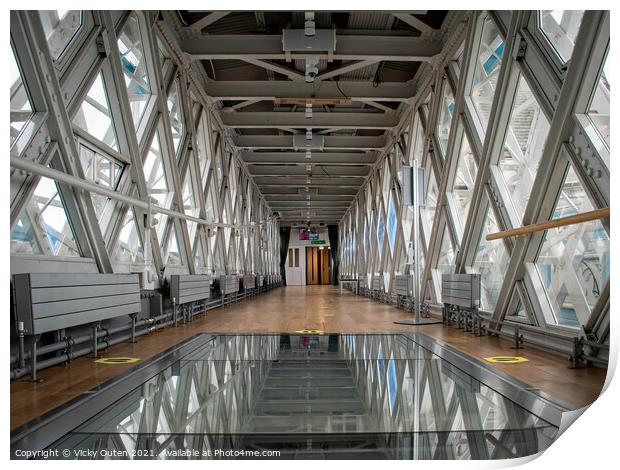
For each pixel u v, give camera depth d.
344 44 7.48
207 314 8.74
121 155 5.32
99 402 2.63
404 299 9.86
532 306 4.71
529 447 2.02
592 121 3.76
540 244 4.59
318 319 7.71
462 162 7.04
